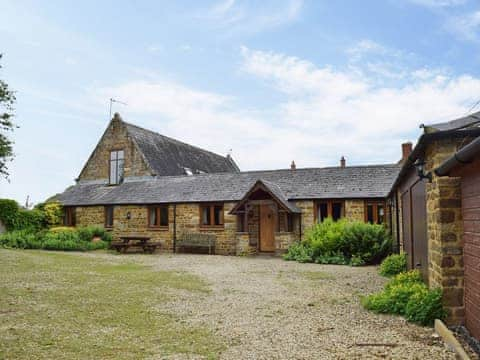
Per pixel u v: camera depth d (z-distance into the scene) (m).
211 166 32.56
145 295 8.88
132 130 26.50
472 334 5.59
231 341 5.59
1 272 11.64
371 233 15.57
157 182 23.89
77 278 11.04
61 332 6.02
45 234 21.42
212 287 10.01
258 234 19.86
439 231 6.23
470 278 5.66
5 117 19.06
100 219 23.66
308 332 6.01
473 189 5.39
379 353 4.98
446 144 6.21
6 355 4.98
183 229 21.06
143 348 5.30
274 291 9.48
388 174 19.45
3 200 22.67
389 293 7.61
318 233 16.72
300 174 21.20
